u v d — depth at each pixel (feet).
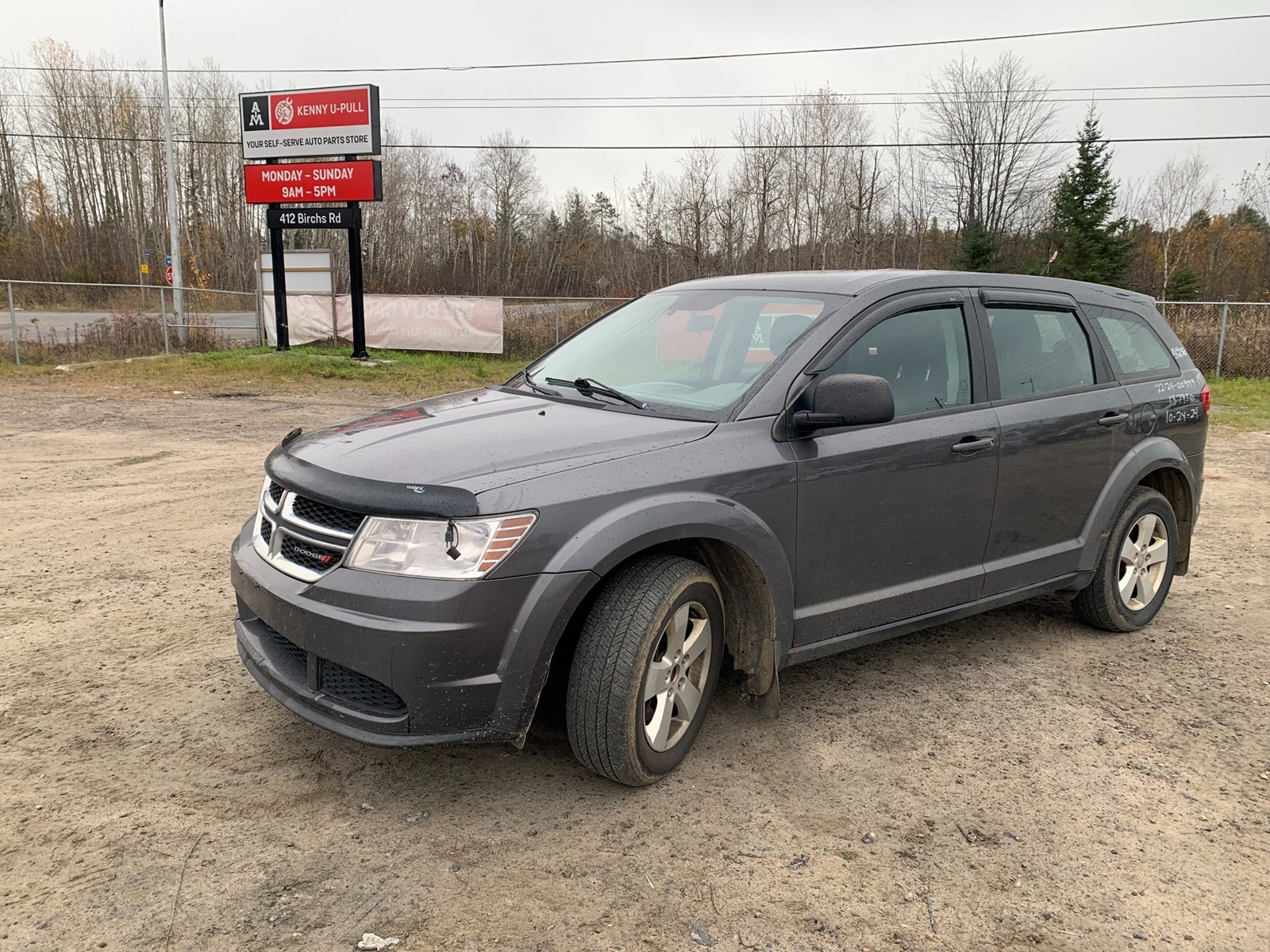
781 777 10.64
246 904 8.14
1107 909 8.43
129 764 10.44
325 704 9.33
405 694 8.82
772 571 10.71
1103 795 10.44
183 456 28.89
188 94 191.72
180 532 19.99
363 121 59.77
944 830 9.66
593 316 68.23
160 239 193.26
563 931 7.91
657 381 12.32
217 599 15.87
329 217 61.62
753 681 11.33
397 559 8.95
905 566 12.22
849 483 11.34
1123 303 16.11
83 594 15.96
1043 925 8.19
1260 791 10.62
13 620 14.69
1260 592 18.08
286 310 65.92
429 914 8.09
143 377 51.55
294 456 10.61
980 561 13.16
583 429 10.55
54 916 7.89
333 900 8.24
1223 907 8.51
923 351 12.53
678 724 10.51
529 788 10.25
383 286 182.19
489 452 9.77
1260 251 141.38
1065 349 14.53
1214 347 60.13
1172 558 16.14
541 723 11.89
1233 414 43.75
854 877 8.80
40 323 82.33
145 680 12.63
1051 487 13.82
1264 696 13.24
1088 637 15.51
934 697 12.93
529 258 209.36
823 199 144.87
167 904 8.11
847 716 12.26
